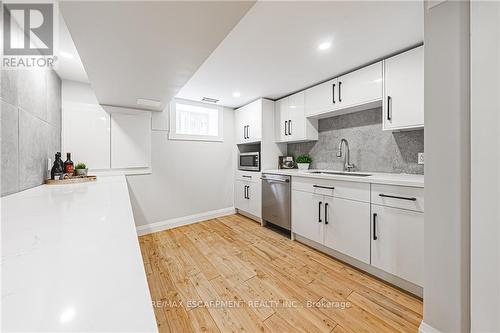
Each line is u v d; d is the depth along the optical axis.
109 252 0.51
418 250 1.52
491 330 0.80
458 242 0.93
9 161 1.20
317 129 3.04
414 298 1.56
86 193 1.35
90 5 0.85
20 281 0.38
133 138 2.83
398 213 1.62
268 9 1.35
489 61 0.78
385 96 1.98
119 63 1.41
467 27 0.88
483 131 0.80
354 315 1.41
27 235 0.62
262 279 1.83
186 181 3.38
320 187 2.25
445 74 0.95
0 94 1.10
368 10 1.37
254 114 3.42
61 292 0.35
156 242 2.64
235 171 3.93
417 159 2.08
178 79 1.71
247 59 2.03
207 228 3.16
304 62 2.10
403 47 1.83
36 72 1.59
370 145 2.46
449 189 0.95
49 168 1.90
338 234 2.08
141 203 2.95
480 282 0.83
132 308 0.32
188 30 1.05
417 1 1.28
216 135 3.72
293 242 2.62
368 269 1.89
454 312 0.95
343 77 2.36
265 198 3.15
